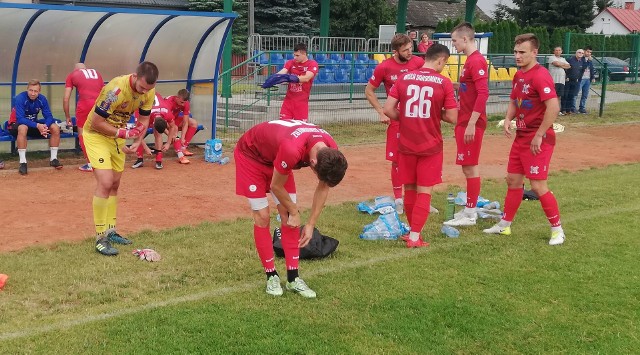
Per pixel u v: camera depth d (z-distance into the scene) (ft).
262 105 53.72
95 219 19.84
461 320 14.92
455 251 20.35
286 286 16.70
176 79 40.88
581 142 48.88
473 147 23.32
